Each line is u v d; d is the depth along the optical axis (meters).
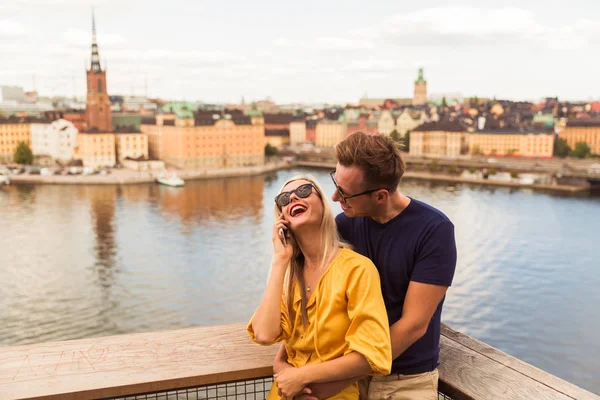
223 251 67.56
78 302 49.31
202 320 45.22
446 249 3.35
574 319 45.16
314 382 3.22
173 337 3.97
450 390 3.54
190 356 3.71
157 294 51.41
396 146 3.41
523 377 3.55
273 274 3.43
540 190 120.19
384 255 3.47
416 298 3.34
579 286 53.62
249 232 78.38
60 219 88.06
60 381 3.38
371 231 3.57
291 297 3.52
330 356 3.32
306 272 3.49
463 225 81.50
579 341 41.22
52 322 44.62
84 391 3.30
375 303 3.22
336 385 3.23
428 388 3.49
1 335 41.97
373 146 3.31
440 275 3.33
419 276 3.35
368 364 3.14
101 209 97.69
